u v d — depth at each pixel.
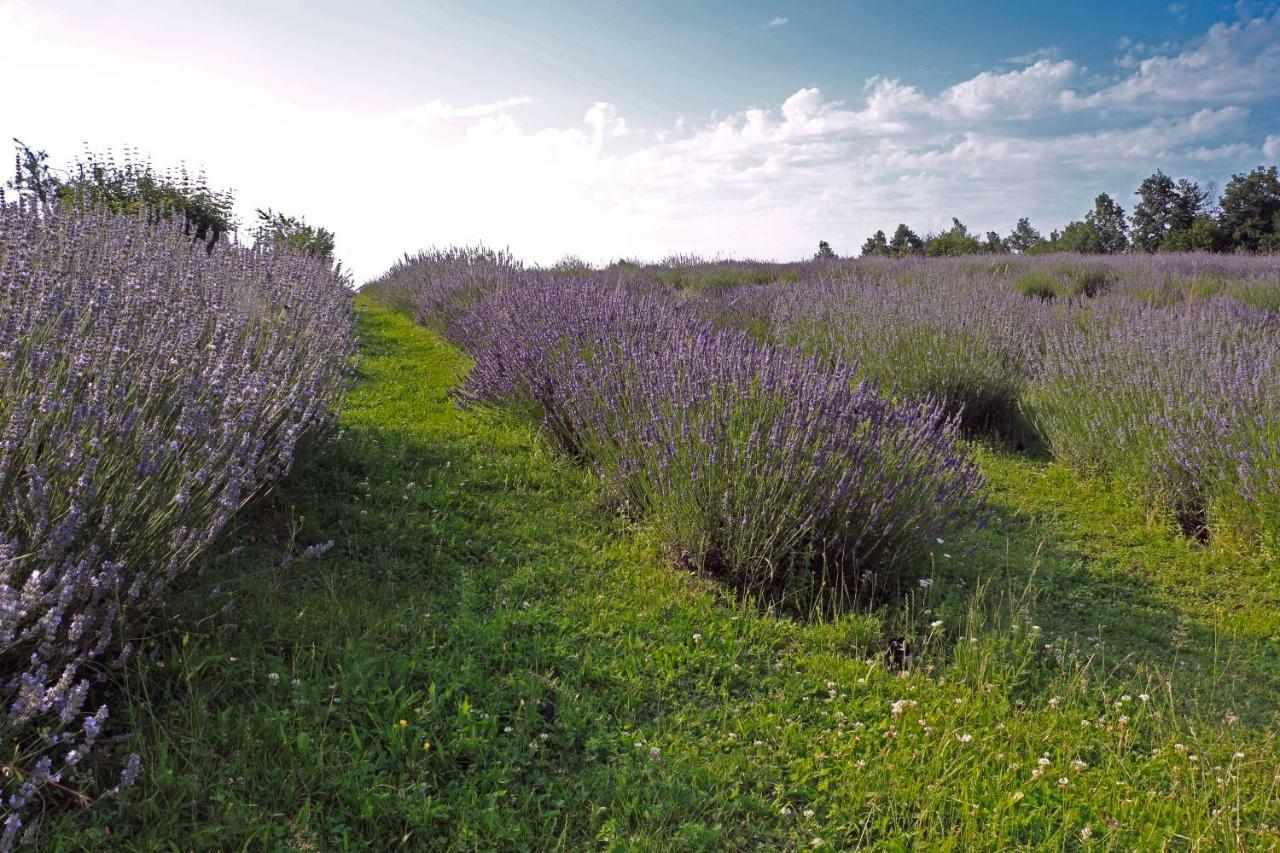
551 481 5.58
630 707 3.22
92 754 2.44
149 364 3.54
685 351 5.68
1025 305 11.20
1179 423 5.77
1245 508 5.16
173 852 2.19
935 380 7.88
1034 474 6.88
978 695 3.43
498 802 2.63
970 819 2.66
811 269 18.45
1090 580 4.94
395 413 6.96
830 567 4.42
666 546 4.64
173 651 2.87
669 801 2.69
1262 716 3.52
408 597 3.78
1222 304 9.84
